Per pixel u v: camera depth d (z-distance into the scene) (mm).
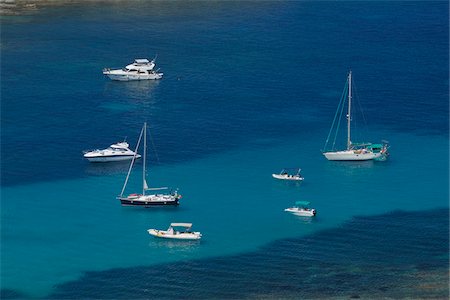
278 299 193500
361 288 198000
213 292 198000
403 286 198625
